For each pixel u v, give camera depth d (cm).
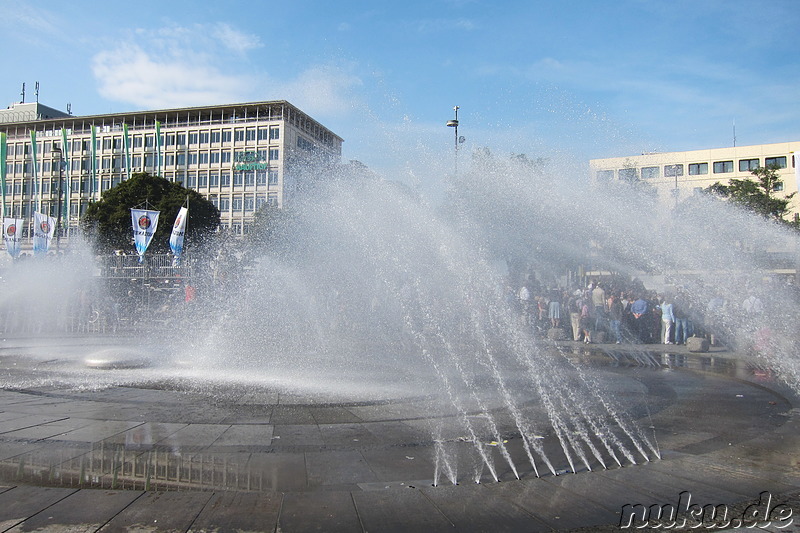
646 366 1436
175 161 7675
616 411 875
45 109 9088
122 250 4859
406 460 594
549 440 686
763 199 3700
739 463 604
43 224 3950
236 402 881
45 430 694
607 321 1984
